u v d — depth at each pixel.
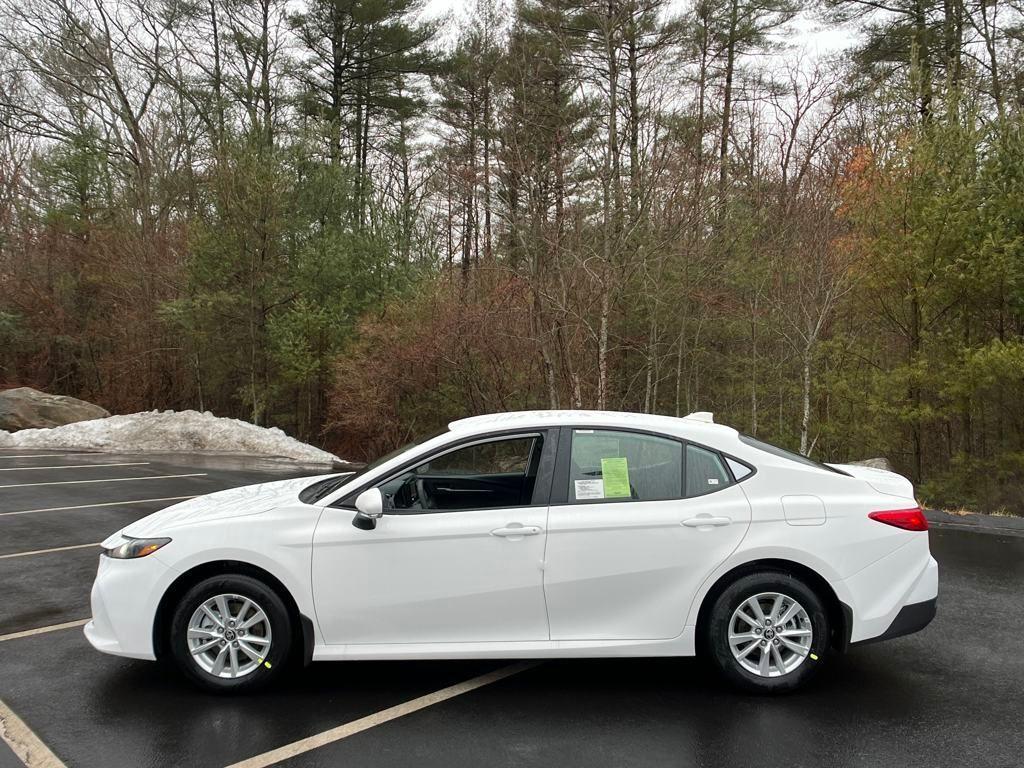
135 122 26.41
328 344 19.17
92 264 23.77
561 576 3.93
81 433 16.22
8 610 5.41
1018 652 4.62
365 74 29.45
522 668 4.38
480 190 15.21
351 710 3.79
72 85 26.95
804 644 3.96
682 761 3.29
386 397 16.98
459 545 3.94
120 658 4.49
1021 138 13.85
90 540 7.61
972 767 3.25
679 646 3.96
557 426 4.23
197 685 3.95
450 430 4.33
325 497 4.12
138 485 11.05
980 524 8.80
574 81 16.36
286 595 4.01
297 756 3.33
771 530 3.98
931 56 20.50
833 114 18.94
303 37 28.22
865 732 3.56
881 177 14.59
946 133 14.07
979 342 14.70
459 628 3.96
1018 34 19.11
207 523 4.04
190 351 20.91
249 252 18.92
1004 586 6.09
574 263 13.48
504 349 15.41
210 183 20.20
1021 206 13.55
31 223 26.12
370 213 20.44
